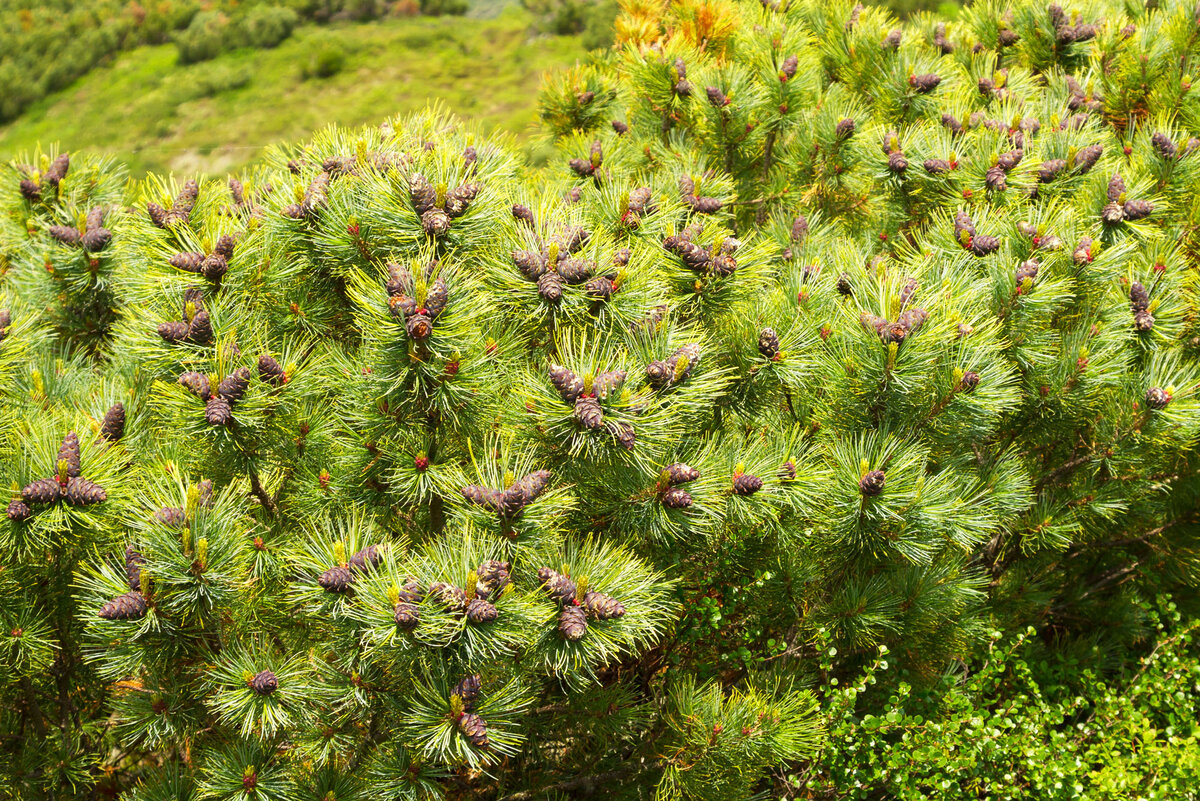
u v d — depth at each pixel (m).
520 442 2.89
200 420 2.75
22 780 3.27
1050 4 6.38
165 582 2.60
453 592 2.39
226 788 2.79
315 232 3.20
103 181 4.76
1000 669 4.43
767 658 3.92
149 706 2.97
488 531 2.68
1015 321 3.80
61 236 4.01
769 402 3.64
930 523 3.27
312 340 3.42
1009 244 3.96
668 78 5.62
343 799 2.82
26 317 3.57
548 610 2.50
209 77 66.00
